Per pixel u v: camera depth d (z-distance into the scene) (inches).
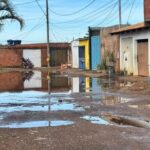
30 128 523.5
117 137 464.4
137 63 1541.6
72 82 1339.8
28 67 2709.2
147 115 617.3
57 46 2822.3
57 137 468.8
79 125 539.5
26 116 621.3
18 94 976.9
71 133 489.7
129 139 453.4
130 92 949.2
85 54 2282.2
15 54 2758.4
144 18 1362.0
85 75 1695.4
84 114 635.5
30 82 1384.1
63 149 414.9
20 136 476.1
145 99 806.5
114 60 1739.7
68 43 2783.0
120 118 595.2
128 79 1362.0
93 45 2117.4
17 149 416.8
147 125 538.6
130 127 523.8
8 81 1440.7
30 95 943.0
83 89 1069.1
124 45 1663.4
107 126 531.5
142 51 1501.0
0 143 442.9
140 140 448.5
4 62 2748.5
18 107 725.9
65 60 2844.5
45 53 2817.4
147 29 1429.6
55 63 2827.3
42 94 962.1
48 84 1286.9
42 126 538.0
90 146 425.1
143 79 1311.5
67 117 608.4
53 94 953.5
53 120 585.3
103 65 1790.1
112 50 1800.0
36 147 423.5
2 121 581.9
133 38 1561.3
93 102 779.4
